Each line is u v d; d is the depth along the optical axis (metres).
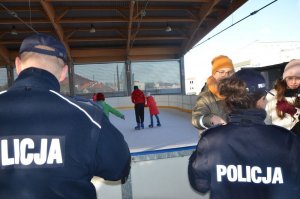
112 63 21.12
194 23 17.66
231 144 1.22
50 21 16.16
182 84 21.80
